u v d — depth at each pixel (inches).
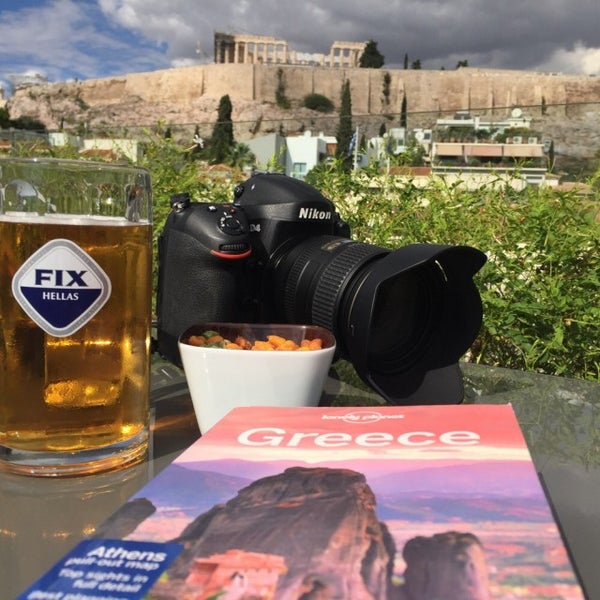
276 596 8.0
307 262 20.6
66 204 13.4
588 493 13.4
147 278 14.4
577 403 20.1
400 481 11.0
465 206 35.3
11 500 12.4
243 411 15.0
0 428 13.2
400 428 13.6
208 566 8.7
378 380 19.0
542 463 15.2
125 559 8.8
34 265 12.7
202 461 12.0
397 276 18.5
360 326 17.6
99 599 8.0
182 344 16.5
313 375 16.2
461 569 8.4
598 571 10.4
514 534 9.3
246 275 21.0
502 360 30.8
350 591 8.1
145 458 14.6
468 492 10.5
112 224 13.3
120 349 13.6
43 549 10.7
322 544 9.1
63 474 13.2
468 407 15.0
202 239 19.9
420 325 20.4
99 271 13.1
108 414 13.5
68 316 12.9
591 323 28.0
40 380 12.9
